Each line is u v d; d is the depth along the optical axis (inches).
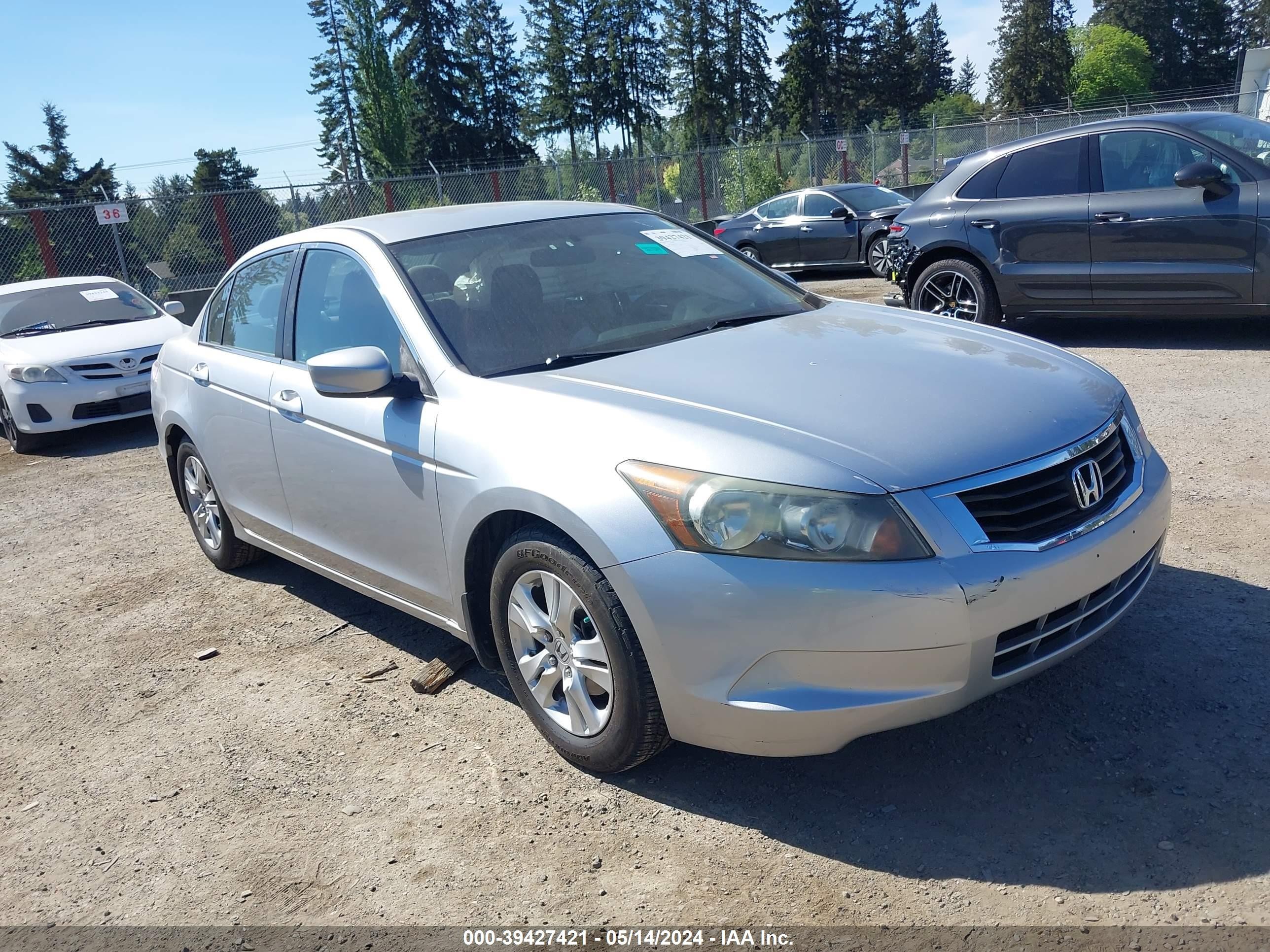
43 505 280.8
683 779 116.6
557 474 109.0
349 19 2610.7
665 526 100.4
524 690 124.1
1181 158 284.4
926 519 95.3
